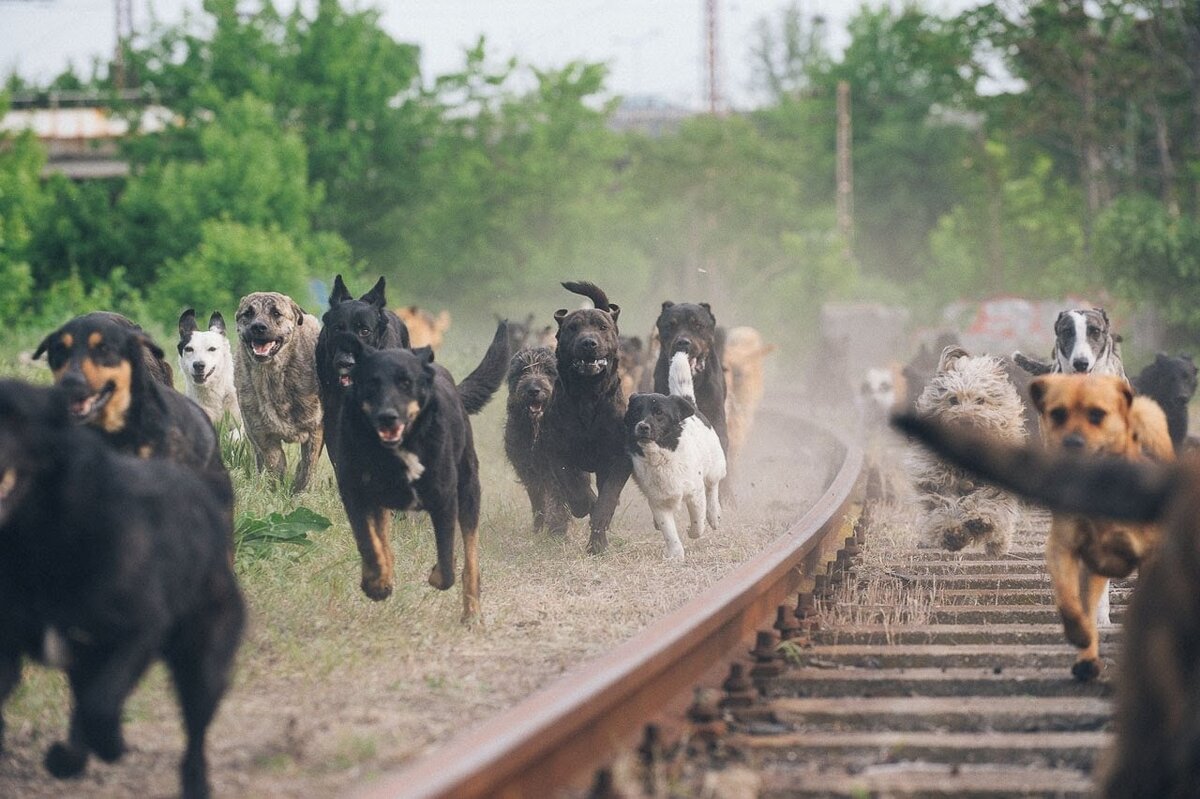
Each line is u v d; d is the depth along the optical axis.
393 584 10.62
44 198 43.59
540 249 54.03
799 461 22.73
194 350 15.59
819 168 86.25
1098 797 5.18
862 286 66.31
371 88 52.25
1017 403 12.02
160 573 6.05
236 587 6.64
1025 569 11.74
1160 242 38.53
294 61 52.31
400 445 9.38
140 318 33.50
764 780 6.18
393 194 53.34
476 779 5.09
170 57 52.50
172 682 6.45
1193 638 4.85
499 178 53.59
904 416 5.07
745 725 7.11
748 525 14.50
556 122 55.03
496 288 52.47
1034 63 47.72
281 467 14.30
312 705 7.59
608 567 11.96
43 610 5.91
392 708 7.50
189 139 50.72
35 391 5.79
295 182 44.28
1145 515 5.00
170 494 6.23
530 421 13.63
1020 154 62.78
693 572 11.62
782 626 8.88
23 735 7.35
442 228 52.91
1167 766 4.88
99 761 6.79
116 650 5.95
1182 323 40.28
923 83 87.62
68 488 5.77
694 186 71.62
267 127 45.72
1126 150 54.00
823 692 7.83
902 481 18.47
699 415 13.59
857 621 9.64
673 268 70.94
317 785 6.29
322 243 44.22
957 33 49.47
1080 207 57.94
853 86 90.19
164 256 42.44
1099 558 7.77
